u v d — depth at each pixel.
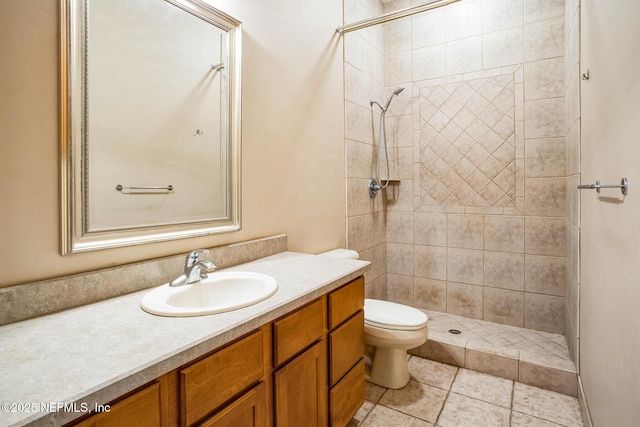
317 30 2.06
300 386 1.12
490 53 2.54
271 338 1.01
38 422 0.51
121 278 1.07
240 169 1.52
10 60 0.85
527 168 2.44
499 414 1.67
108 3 1.04
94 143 1.02
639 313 0.81
